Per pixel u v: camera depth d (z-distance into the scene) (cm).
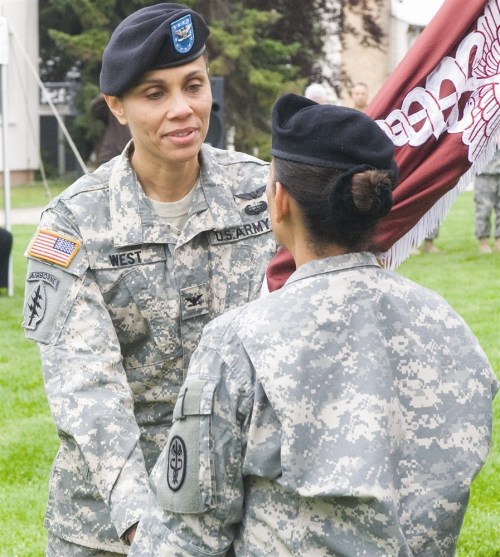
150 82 329
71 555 347
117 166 353
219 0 3022
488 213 1498
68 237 341
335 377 240
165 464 253
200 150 361
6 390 893
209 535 248
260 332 243
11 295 1332
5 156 1377
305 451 235
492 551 547
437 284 1267
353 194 239
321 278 249
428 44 394
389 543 232
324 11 3291
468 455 246
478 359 256
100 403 318
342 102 3384
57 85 3612
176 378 355
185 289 349
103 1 3012
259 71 3020
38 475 695
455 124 393
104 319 337
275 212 255
